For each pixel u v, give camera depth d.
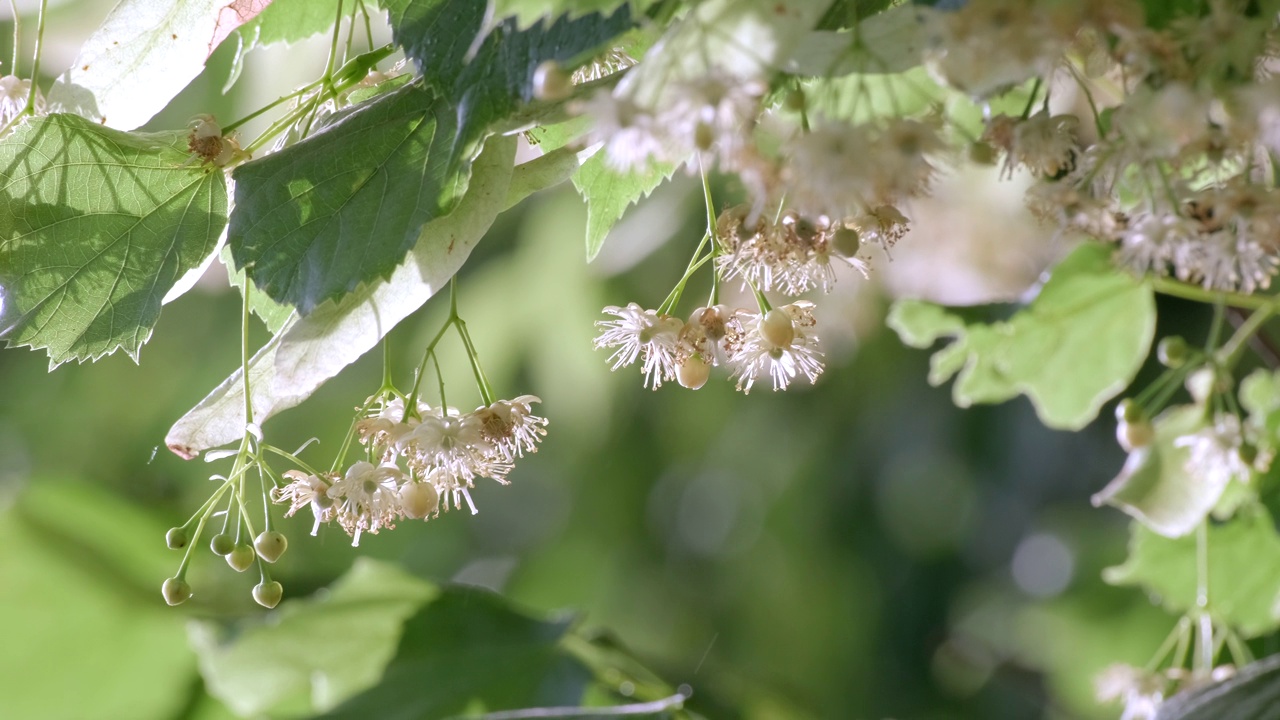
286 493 1.17
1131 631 2.23
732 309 1.16
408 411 1.17
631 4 1.11
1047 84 1.14
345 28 1.30
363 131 1.16
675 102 1.10
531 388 2.26
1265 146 1.14
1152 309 1.29
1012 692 2.59
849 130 1.11
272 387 1.17
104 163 1.16
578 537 2.63
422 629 1.33
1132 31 1.11
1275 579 1.30
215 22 1.18
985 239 1.83
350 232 1.15
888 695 2.58
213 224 1.17
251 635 1.34
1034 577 2.56
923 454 2.50
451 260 1.16
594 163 1.18
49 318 1.16
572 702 1.31
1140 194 1.15
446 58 1.15
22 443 2.49
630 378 2.46
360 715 1.32
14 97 1.18
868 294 1.99
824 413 2.48
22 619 1.64
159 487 2.34
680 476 2.81
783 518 2.56
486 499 2.95
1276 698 1.20
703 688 1.35
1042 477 2.49
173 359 2.48
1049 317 1.29
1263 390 1.30
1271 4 1.12
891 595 2.61
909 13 1.12
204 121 1.17
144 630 1.67
